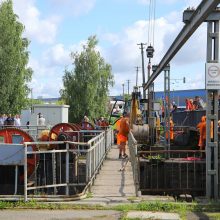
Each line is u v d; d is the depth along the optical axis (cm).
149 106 2739
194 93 6600
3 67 4628
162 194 1457
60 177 1308
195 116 2172
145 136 2556
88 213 1014
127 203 1120
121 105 4716
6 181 1262
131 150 1809
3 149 1197
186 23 1305
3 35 4669
